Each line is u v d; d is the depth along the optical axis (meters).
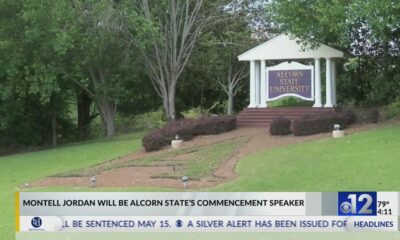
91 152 22.41
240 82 32.91
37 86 24.83
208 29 30.41
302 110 23.14
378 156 13.54
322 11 18.97
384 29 18.39
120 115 34.81
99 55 26.25
